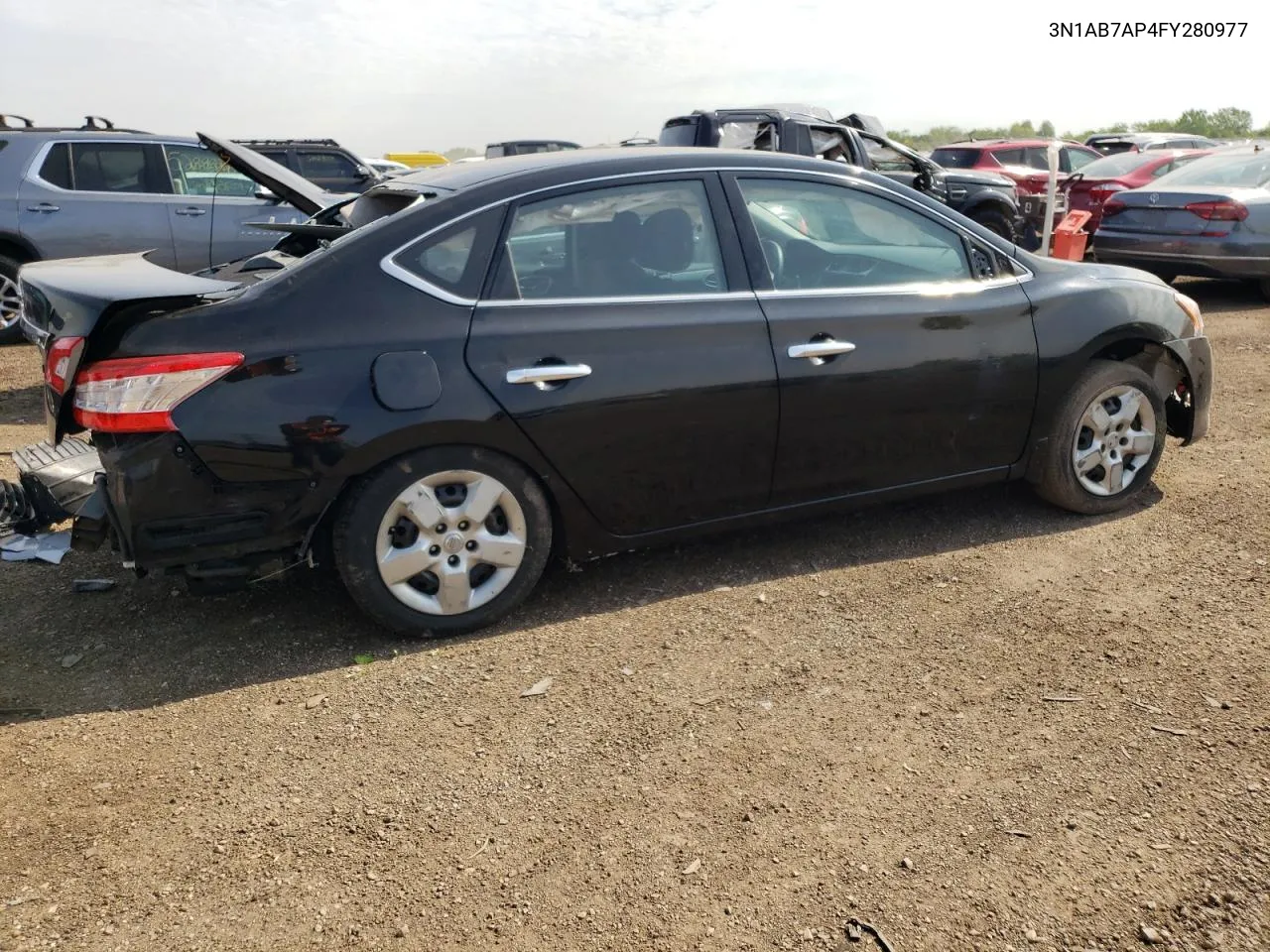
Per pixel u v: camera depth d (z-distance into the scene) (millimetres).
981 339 4137
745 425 3801
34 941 2270
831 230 4035
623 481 3701
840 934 2240
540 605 3879
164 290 3312
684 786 2768
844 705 3135
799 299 3891
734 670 3359
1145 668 3268
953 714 3064
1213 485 4879
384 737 3031
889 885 2383
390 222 3475
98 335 3215
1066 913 2273
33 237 8445
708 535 3984
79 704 3252
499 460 3525
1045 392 4293
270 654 3543
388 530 3447
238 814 2693
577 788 2771
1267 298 10172
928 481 4223
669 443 3713
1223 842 2471
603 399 3574
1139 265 10422
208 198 8969
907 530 4480
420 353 3365
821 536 4434
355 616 3811
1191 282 11898
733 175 3916
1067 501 4484
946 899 2328
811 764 2848
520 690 3273
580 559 3781
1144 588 3832
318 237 4406
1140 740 2893
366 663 3459
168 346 3174
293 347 3262
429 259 3469
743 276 3838
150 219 8742
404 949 2236
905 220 4156
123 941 2270
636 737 3004
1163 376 4727
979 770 2793
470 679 3346
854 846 2514
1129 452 4555
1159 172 13539
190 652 3574
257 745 3004
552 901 2363
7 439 6141
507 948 2232
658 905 2342
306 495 3301
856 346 3922
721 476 3846
